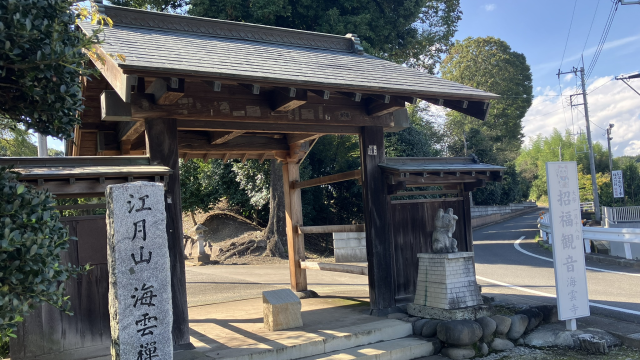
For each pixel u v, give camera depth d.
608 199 36.84
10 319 2.98
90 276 5.14
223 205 22.72
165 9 16.53
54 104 3.56
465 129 35.09
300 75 5.70
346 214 20.66
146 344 3.99
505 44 47.06
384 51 17.88
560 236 6.45
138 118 5.36
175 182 5.47
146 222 4.09
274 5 14.56
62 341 4.95
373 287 6.91
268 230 17.31
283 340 5.62
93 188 4.71
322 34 8.30
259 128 6.26
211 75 4.91
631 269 11.67
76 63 3.50
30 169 4.57
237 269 14.49
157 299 4.08
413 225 7.51
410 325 6.45
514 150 47.84
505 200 41.56
